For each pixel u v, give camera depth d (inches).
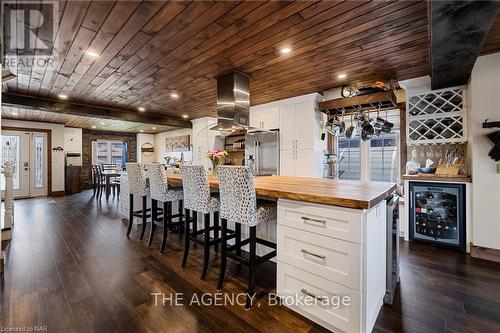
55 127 290.7
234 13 73.4
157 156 389.1
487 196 108.2
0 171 116.5
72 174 303.6
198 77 129.5
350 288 58.1
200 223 133.6
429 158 141.5
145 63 110.1
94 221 170.2
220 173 84.0
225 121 127.0
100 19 75.6
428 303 74.8
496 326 64.3
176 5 69.1
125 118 219.9
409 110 136.9
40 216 183.5
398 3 68.5
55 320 66.0
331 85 145.5
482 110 108.0
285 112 178.2
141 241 129.7
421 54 102.0
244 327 64.6
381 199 64.4
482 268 99.0
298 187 80.3
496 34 86.6
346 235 58.5
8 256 108.0
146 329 63.4
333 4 69.2
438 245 125.0
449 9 61.0
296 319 67.6
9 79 121.1
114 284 85.3
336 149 182.9
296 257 68.5
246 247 110.7
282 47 95.4
